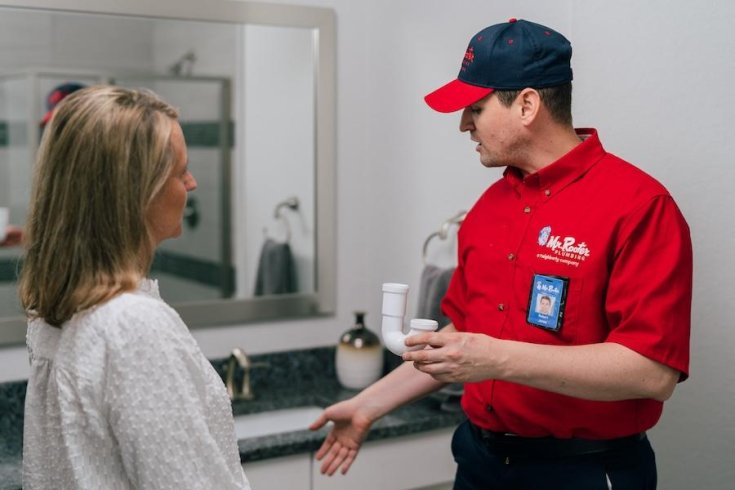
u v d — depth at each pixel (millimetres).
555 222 1475
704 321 1696
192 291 2406
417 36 2414
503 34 1471
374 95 2615
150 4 2258
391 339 1426
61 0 2148
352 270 2672
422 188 2436
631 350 1324
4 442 2061
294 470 2025
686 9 1668
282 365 2537
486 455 1572
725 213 1628
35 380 1079
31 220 1058
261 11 2420
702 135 1656
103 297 1005
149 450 972
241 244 2471
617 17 1813
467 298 1673
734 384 1641
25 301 1071
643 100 1770
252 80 2438
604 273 1405
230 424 1106
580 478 1448
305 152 2541
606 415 1425
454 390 2217
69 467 1036
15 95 2123
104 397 988
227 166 2428
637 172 1439
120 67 2248
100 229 1013
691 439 1740
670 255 1351
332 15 2541
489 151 1515
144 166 1021
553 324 1439
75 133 1015
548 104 1466
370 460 2111
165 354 996
